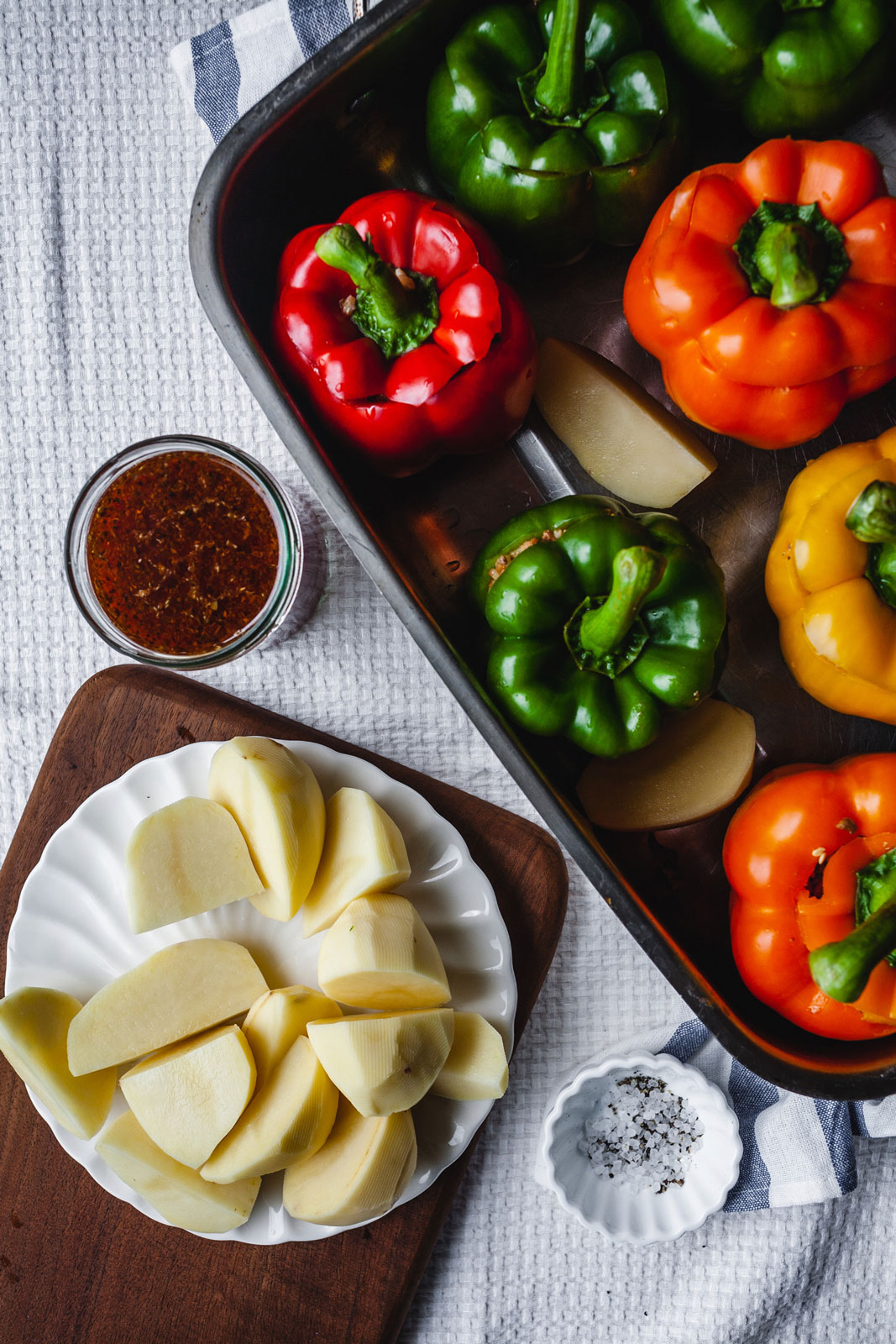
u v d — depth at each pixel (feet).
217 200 2.05
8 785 2.44
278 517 2.21
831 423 2.20
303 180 2.18
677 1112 2.32
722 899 2.26
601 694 2.11
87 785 2.35
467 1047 2.20
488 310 2.05
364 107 2.16
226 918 2.29
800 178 2.04
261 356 2.06
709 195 2.05
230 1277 2.30
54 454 2.43
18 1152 2.34
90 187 2.41
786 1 2.05
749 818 2.14
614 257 2.27
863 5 2.03
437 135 2.15
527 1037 2.36
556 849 2.30
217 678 2.39
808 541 2.07
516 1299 2.37
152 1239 2.32
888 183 2.23
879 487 1.95
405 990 2.18
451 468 2.30
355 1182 2.15
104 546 2.27
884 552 2.04
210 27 2.39
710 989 2.06
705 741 2.20
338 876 2.21
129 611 2.27
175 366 2.41
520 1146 2.36
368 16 2.04
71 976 2.30
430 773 2.37
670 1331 2.37
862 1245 2.37
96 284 2.42
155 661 2.23
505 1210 2.37
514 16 2.08
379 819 2.18
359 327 2.11
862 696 2.11
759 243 2.04
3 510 2.43
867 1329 2.36
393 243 2.10
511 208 2.13
